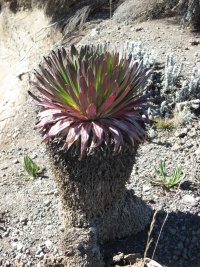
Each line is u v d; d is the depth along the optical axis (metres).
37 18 9.15
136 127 3.08
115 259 3.45
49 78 3.11
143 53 5.50
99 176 3.18
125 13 7.38
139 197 3.93
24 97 7.42
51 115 3.09
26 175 4.50
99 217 3.41
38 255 3.64
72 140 2.97
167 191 4.10
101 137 2.92
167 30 6.83
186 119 4.94
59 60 3.10
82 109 3.00
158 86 5.24
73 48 3.17
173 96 5.17
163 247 3.63
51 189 4.27
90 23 7.59
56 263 3.47
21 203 4.14
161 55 5.93
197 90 5.17
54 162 3.24
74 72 3.08
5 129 5.87
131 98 3.10
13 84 8.43
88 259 3.32
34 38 8.84
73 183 3.22
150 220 3.81
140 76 3.11
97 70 2.96
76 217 3.36
